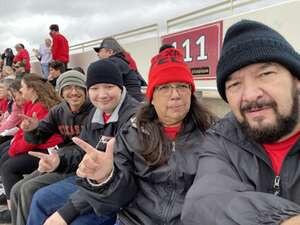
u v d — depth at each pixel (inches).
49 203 36.8
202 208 16.8
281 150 18.1
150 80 30.3
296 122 17.2
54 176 44.5
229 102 18.7
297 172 17.6
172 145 28.7
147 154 28.0
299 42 51.1
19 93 72.9
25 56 214.4
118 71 38.8
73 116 48.8
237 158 19.7
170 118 29.5
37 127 50.6
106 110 38.1
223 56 18.1
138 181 28.9
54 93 60.5
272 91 16.8
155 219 27.2
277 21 55.7
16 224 45.9
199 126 29.8
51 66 120.1
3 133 73.9
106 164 26.0
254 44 17.0
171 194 27.1
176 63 29.2
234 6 66.1
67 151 40.1
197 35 75.4
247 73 17.4
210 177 18.6
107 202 27.1
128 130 30.5
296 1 51.4
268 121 17.0
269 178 18.6
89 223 30.0
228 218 15.3
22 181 47.0
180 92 29.0
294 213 13.9
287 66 16.9
